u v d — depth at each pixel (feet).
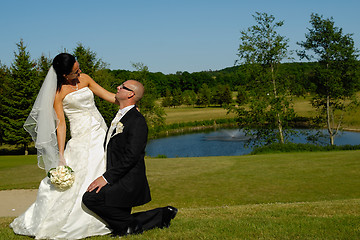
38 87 116.37
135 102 12.06
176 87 444.96
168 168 58.95
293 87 116.26
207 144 149.59
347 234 12.44
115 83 120.67
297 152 87.51
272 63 117.80
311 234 12.42
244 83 120.16
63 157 12.62
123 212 11.71
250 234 12.44
